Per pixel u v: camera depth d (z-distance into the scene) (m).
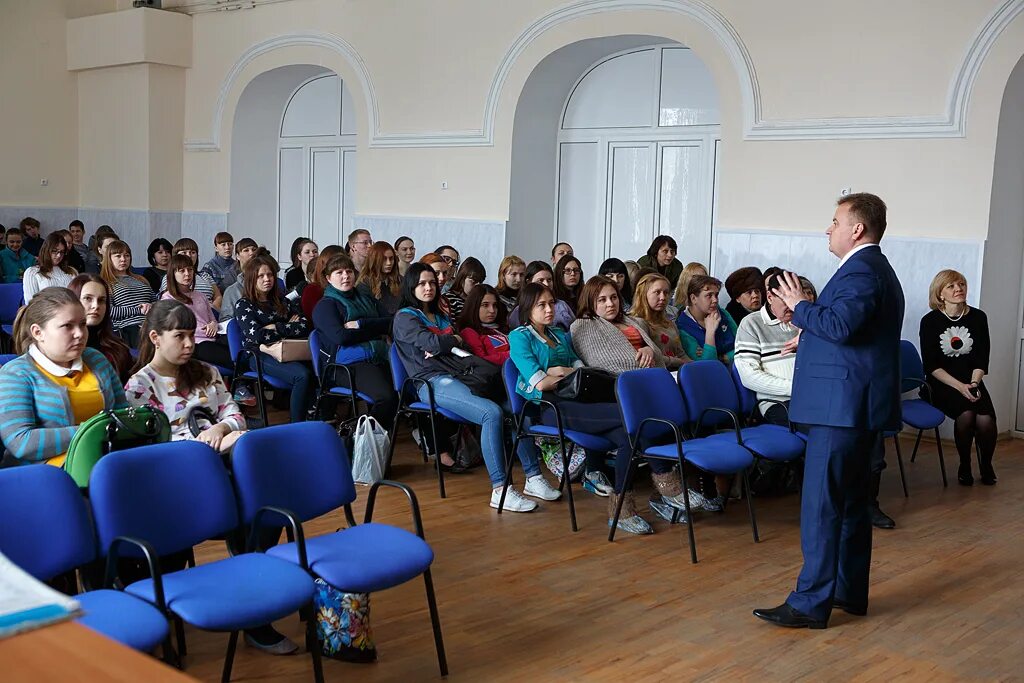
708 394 4.88
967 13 6.35
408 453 5.96
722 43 7.46
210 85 11.35
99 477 2.78
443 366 5.23
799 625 3.53
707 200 8.27
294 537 3.14
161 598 2.53
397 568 2.89
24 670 1.57
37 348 3.37
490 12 8.86
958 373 5.70
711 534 4.61
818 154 7.03
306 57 10.39
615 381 4.78
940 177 6.53
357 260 7.66
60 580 3.02
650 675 3.13
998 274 6.56
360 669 3.12
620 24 8.03
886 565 4.25
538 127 9.01
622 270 6.68
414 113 9.52
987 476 5.66
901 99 6.67
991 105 6.29
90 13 12.22
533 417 5.03
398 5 9.55
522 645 3.33
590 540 4.47
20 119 11.84
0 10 11.59
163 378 3.60
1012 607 3.79
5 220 11.81
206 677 3.03
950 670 3.23
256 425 6.13
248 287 6.07
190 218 11.69
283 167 11.62
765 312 5.16
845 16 6.86
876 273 3.37
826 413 3.41
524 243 9.07
